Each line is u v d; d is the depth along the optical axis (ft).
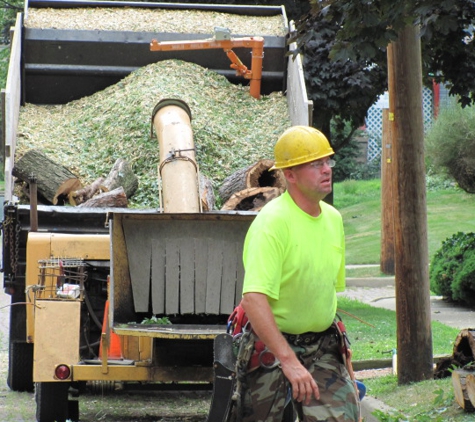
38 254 49.75
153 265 46.98
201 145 63.62
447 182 196.85
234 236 47.57
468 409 44.83
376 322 84.89
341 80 94.02
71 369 46.09
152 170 63.10
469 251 101.45
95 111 69.05
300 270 29.60
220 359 30.48
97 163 64.23
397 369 54.95
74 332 46.44
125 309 46.83
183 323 47.75
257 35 72.38
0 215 112.47
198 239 47.39
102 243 50.19
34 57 71.31
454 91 85.71
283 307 29.81
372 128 232.94
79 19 73.20
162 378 46.73
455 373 45.75
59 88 72.23
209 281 47.21
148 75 71.10
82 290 47.60
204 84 71.41
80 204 59.26
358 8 44.27
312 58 93.56
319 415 29.48
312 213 30.22
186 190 53.36
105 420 51.80
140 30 72.33
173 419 52.16
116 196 57.00
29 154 59.72
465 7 48.78
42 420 48.34
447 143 138.92
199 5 75.92
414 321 54.03
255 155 64.49
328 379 30.04
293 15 99.71
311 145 29.86
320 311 30.07
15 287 54.19
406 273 54.08
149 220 47.14
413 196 53.88
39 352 46.16
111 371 46.29
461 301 103.40
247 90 72.38
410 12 43.80
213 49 73.31
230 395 30.27
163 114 61.82
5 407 54.29
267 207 30.19
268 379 30.04
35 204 50.96
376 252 147.64
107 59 72.18
